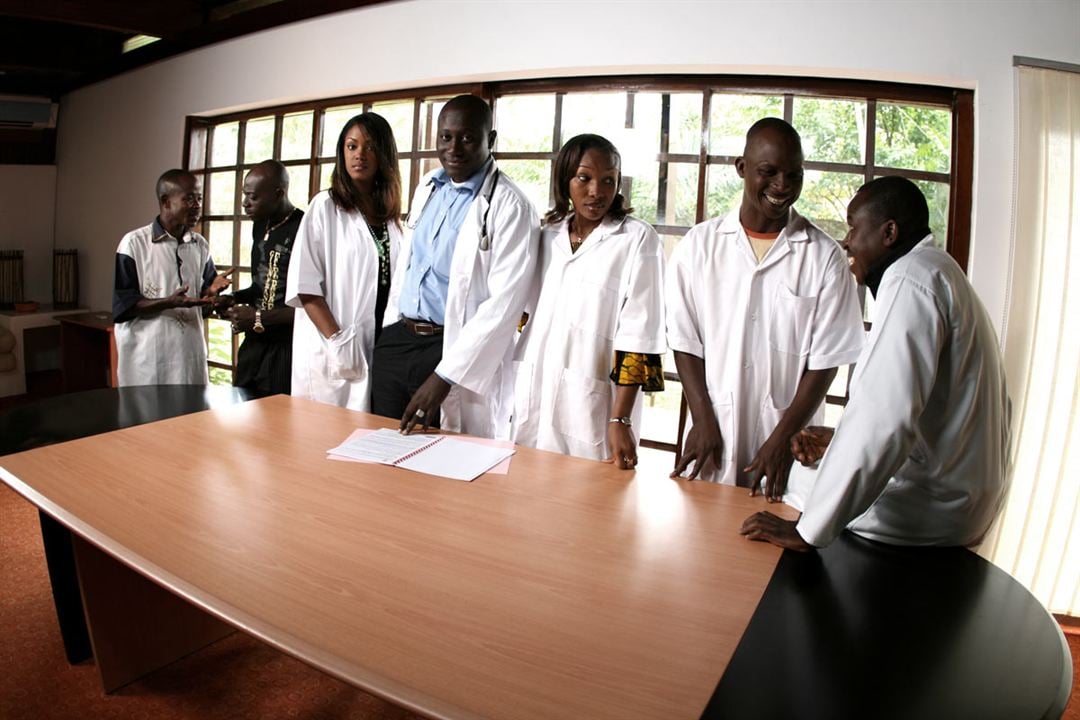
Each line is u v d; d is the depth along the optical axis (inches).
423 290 85.4
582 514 53.8
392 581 42.7
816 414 77.8
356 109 136.9
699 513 54.8
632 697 32.8
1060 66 86.9
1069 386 89.5
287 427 72.7
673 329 72.1
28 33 171.9
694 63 99.1
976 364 47.0
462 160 78.3
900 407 43.9
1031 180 88.3
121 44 181.3
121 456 62.6
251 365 107.0
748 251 70.2
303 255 91.7
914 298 45.1
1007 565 93.2
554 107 115.0
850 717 31.7
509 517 52.7
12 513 113.9
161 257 119.0
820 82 99.3
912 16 90.3
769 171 64.6
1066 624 92.2
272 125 150.9
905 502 49.9
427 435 71.3
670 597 42.1
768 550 48.8
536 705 32.1
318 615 38.7
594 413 79.1
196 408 79.4
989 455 48.3
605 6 103.7
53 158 206.2
